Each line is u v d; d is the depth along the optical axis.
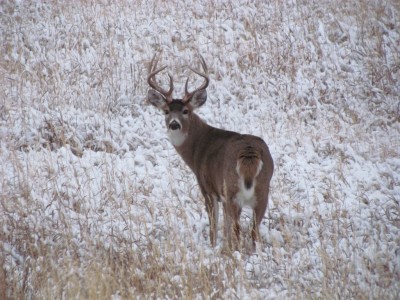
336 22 56.84
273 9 59.47
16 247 28.33
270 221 31.66
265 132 41.91
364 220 30.84
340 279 24.77
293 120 44.06
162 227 30.23
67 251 27.56
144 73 49.78
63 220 29.58
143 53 52.88
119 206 32.81
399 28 58.31
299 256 27.30
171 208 32.22
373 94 48.50
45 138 40.66
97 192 34.41
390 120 44.94
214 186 31.17
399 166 37.56
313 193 33.94
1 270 24.59
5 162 37.25
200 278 24.69
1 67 50.12
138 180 36.09
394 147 40.53
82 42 53.91
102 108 45.00
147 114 44.28
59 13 59.19
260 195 28.69
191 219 32.09
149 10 59.84
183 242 28.91
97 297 22.61
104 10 59.06
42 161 37.50
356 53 53.25
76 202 32.91
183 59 51.78
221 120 44.06
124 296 23.77
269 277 25.62
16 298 23.58
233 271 25.31
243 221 31.84
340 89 48.53
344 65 51.62
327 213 31.69
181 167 38.22
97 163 38.16
